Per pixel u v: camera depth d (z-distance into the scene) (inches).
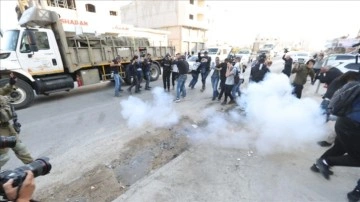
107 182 102.9
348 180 102.0
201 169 111.3
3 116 93.3
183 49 1232.8
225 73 238.5
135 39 379.2
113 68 283.0
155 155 128.9
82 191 96.3
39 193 94.8
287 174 106.9
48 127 175.9
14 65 224.1
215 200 89.0
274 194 92.8
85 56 292.8
